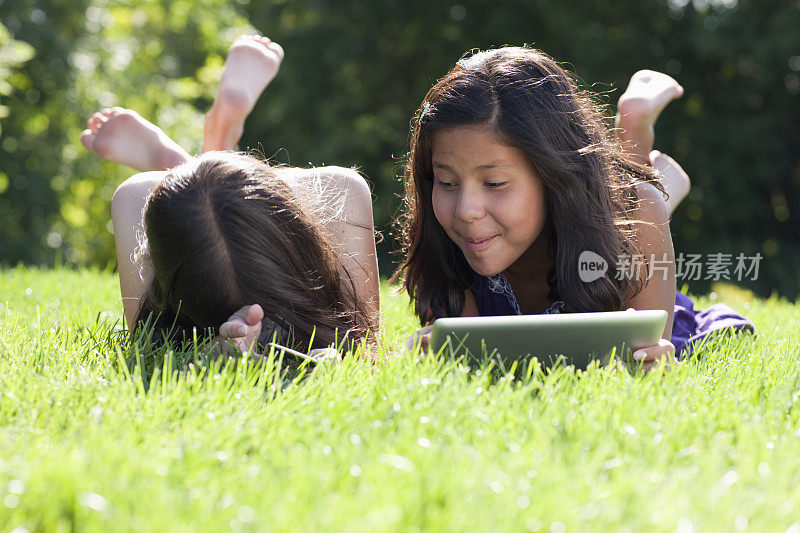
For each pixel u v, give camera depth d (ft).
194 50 55.06
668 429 5.54
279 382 6.25
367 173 49.73
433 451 4.98
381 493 4.36
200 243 6.75
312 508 4.26
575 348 6.95
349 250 8.29
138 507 4.24
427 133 7.73
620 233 8.00
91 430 5.20
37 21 37.88
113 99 41.50
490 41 46.29
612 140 8.87
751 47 40.52
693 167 43.60
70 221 42.91
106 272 15.29
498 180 7.52
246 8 56.08
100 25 41.55
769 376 7.12
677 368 7.04
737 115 44.34
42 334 7.64
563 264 7.88
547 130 7.54
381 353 7.34
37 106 39.27
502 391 6.23
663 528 4.15
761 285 39.68
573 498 4.43
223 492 4.53
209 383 6.01
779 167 42.98
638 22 44.50
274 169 8.16
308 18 51.29
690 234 45.01
